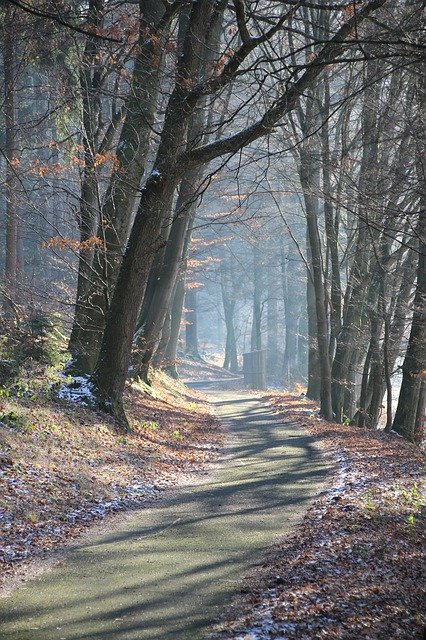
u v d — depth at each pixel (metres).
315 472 17.25
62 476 13.84
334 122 29.48
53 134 36.00
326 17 23.81
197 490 15.26
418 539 10.72
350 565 8.93
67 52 23.97
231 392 53.97
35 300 24.73
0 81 26.20
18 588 8.30
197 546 10.38
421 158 16.34
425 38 12.16
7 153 25.38
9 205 28.20
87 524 11.84
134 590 8.11
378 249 28.03
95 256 22.23
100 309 21.48
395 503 13.15
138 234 19.55
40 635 6.64
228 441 23.70
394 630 6.82
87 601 7.71
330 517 11.85
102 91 20.69
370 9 12.47
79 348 21.81
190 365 71.44
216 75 16.23
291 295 69.75
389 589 8.05
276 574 8.60
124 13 21.22
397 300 27.12
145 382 30.97
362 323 34.59
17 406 16.58
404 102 21.03
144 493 14.63
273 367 76.50
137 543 10.62
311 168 26.72
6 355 19.86
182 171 18.44
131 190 21.89
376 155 21.72
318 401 39.25
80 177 21.53
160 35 18.34
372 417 30.20
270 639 6.33
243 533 11.22
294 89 13.68
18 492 12.21
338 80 30.14
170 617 7.14
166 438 21.45
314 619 6.86
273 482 15.97
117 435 18.83
